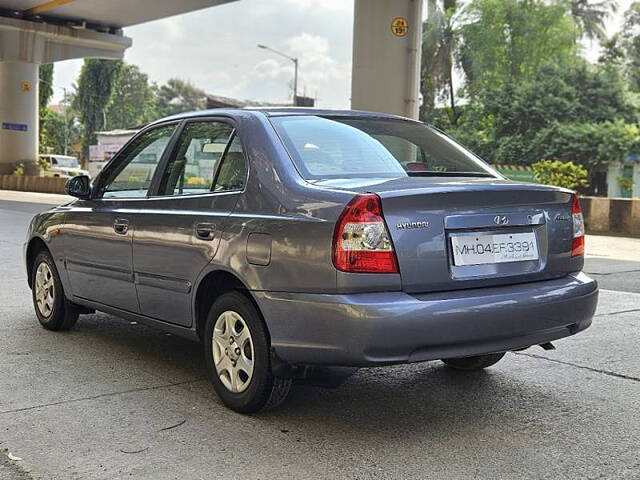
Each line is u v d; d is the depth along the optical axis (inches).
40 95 2755.9
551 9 1781.5
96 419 155.6
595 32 1838.1
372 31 647.1
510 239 153.6
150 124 206.1
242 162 165.8
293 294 142.9
